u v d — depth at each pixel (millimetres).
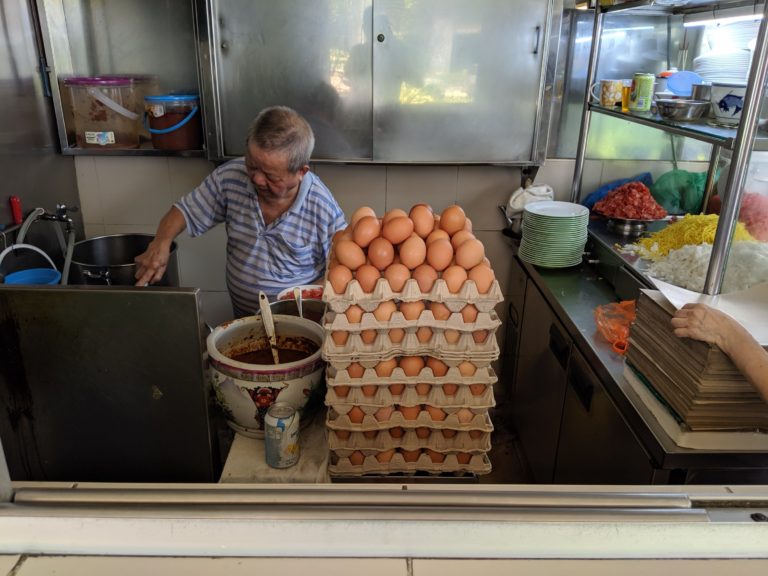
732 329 1141
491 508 701
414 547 662
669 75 2252
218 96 2457
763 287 1347
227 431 1390
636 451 1381
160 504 692
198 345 1026
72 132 2654
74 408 1071
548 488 756
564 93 2674
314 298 1646
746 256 1687
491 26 2416
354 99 2486
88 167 2703
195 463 1122
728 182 1406
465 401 1226
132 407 1075
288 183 1848
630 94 2148
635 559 669
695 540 678
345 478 1291
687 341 1230
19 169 2314
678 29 2545
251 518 678
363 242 1186
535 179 2799
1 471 686
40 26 2406
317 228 2033
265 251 2066
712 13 2232
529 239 2379
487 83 2490
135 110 2676
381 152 2562
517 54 2459
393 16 2381
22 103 2326
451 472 1313
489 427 1246
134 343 1023
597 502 721
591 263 2355
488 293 1151
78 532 663
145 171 2713
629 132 2713
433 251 1165
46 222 2506
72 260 2498
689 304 1227
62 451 1104
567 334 1949
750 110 1332
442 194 2781
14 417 1070
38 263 2451
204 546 658
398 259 1195
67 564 646
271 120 1740
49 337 1018
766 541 683
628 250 2174
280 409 1136
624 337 1733
